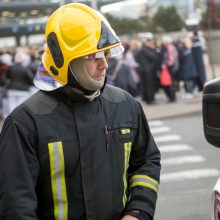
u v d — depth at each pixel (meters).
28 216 2.42
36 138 2.52
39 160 2.52
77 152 2.53
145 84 15.94
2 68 16.62
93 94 2.60
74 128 2.56
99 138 2.59
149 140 2.81
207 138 2.63
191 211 6.12
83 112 2.59
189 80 16.09
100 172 2.56
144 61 15.84
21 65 13.71
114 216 2.60
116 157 2.63
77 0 12.94
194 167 8.45
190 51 15.88
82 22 2.51
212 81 2.63
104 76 2.60
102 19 2.56
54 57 2.54
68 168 2.52
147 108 15.41
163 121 13.52
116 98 2.72
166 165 8.74
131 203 2.69
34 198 2.47
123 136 2.66
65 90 2.55
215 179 7.60
